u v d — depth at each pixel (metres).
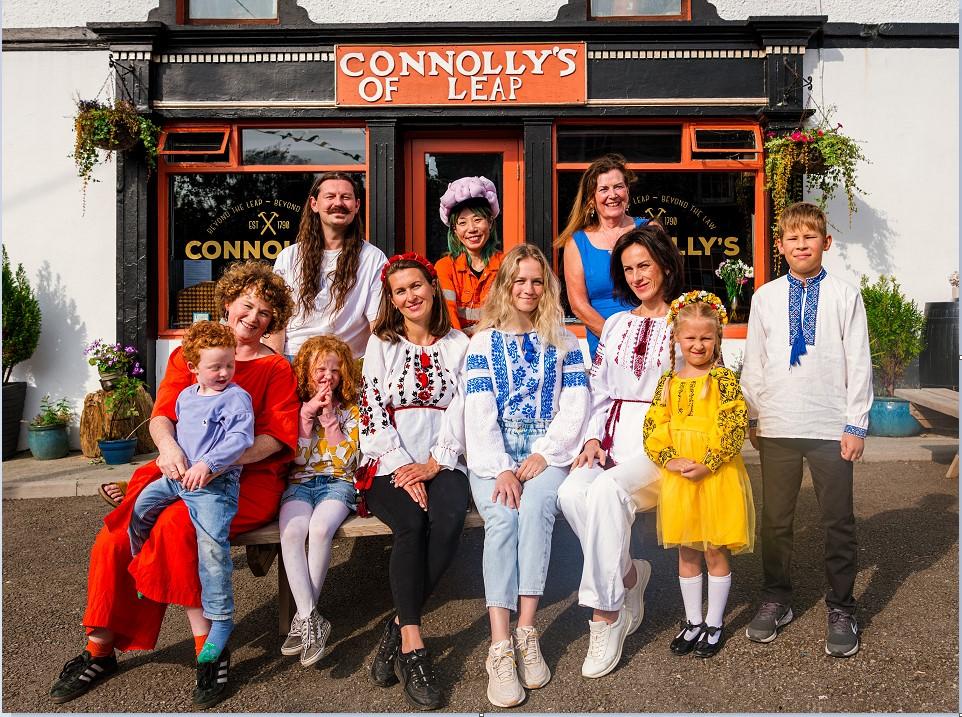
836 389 2.72
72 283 6.10
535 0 6.11
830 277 2.78
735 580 3.35
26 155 6.05
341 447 2.92
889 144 6.15
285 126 6.09
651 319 3.03
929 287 6.24
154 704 2.43
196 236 6.13
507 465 2.78
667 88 5.94
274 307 2.96
